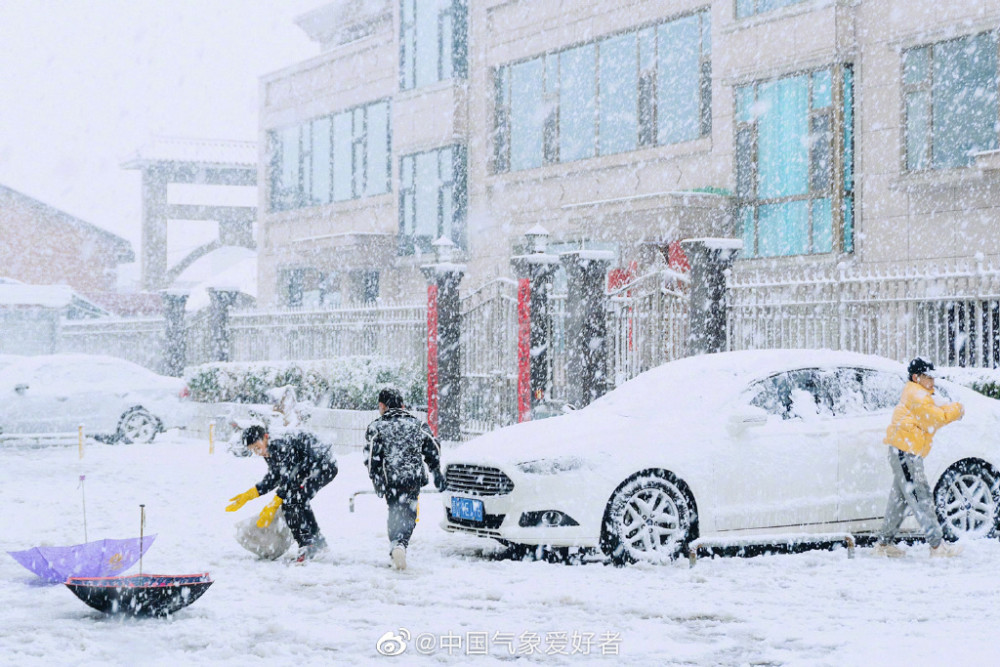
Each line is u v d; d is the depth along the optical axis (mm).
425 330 21938
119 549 8742
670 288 18406
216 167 64250
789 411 10836
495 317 20656
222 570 9984
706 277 17594
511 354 20406
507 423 20391
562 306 20188
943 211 22406
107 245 67875
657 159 27938
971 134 22094
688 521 10180
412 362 22125
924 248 22688
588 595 8648
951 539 10828
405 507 10031
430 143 34562
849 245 24094
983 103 21875
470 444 11125
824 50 24000
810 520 10578
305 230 41906
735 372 11117
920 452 10164
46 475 18312
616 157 29031
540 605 8359
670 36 27922
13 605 8578
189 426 26328
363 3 41531
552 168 30906
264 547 10562
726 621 7758
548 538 10016
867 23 23781
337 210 39906
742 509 10336
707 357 11797
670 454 10203
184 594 8031
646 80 28516
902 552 10320
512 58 32281
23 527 12648
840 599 8406
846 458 10766
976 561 9938
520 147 32375
